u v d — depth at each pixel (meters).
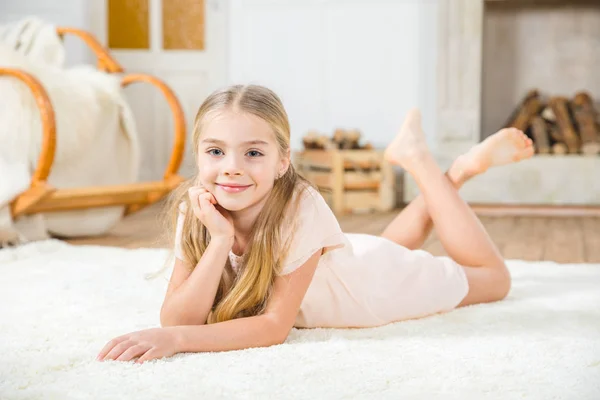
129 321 1.37
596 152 4.05
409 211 1.62
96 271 1.94
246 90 1.13
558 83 4.59
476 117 4.22
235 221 1.20
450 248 1.53
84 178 3.00
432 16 4.37
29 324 1.34
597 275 1.89
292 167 1.21
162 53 4.77
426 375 1.00
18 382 0.97
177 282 1.23
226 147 1.10
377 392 0.92
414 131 1.57
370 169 3.96
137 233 3.06
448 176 1.65
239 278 1.20
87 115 2.93
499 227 3.20
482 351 1.13
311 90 4.60
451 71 4.23
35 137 2.69
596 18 4.49
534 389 0.94
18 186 2.56
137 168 3.22
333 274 1.26
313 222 1.17
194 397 0.90
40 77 2.82
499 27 4.62
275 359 1.07
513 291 1.67
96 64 4.77
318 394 0.91
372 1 4.46
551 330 1.28
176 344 1.09
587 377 0.99
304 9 4.56
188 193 1.20
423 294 1.38
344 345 1.16
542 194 4.05
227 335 1.12
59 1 4.71
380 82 4.50
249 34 4.66
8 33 3.60
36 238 2.69
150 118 4.79
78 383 0.96
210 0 4.68
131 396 0.91
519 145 1.61
